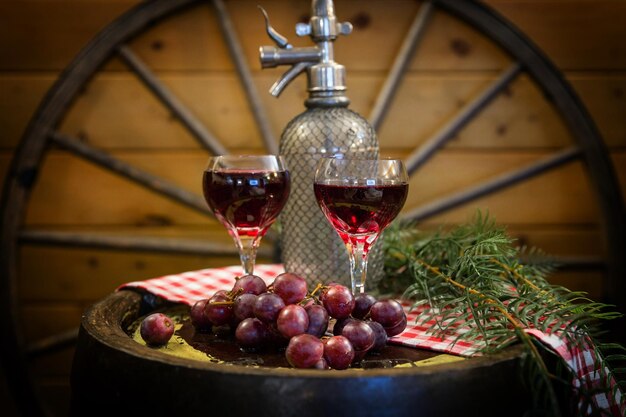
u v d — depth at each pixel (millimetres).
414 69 1671
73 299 1703
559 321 706
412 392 609
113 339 698
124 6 1645
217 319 746
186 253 1658
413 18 1660
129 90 1655
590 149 1633
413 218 1645
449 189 1688
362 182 748
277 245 1604
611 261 1641
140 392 646
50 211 1673
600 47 1665
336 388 601
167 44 1653
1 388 1703
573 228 1694
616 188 1633
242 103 1666
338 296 716
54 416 1683
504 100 1670
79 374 717
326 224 872
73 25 1643
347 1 1658
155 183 1645
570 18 1657
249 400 608
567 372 682
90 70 1616
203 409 618
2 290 1605
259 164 811
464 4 1630
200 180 1679
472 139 1681
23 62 1646
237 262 1709
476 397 628
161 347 733
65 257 1693
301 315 683
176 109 1638
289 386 604
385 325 737
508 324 737
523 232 1698
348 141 867
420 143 1683
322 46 886
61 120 1649
